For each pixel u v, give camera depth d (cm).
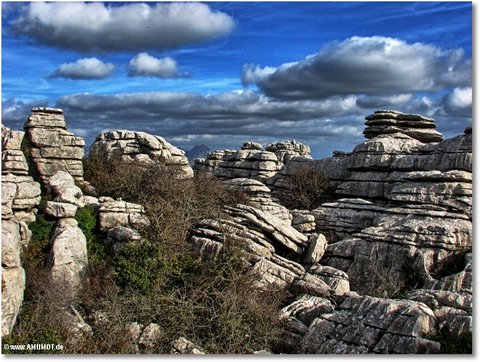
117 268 2866
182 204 3684
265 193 4475
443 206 3491
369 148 4700
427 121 5056
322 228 3972
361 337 2200
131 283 2803
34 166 3938
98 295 2817
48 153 3950
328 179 4997
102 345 2395
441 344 2069
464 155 4000
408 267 3091
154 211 3494
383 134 4988
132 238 3206
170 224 3347
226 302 2586
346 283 2902
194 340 2528
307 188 4919
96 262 3138
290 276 2981
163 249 3014
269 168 5766
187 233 3459
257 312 2572
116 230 3306
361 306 2344
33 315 2473
